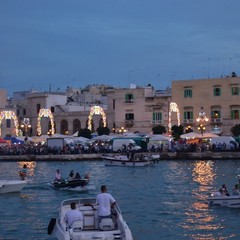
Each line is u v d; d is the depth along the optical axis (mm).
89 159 95438
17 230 32656
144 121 121812
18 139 108500
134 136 101312
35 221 35625
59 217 28078
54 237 30094
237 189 41531
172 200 44375
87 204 28641
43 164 87938
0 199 46719
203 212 38312
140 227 33250
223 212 38219
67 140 100562
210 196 42062
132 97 123250
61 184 53250
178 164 83125
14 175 68812
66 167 81000
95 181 60125
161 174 67188
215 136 97500
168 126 116375
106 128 115375
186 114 115812
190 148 93250
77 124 133625
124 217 36719
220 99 112500
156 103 120188
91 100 164000
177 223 34438
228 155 90688
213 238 30125
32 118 140250
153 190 51312
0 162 94188
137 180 60625
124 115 124062
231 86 111812
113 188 53438
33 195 49312
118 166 81375
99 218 26531
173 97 117125
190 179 60281
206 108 113750
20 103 143250
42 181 60844
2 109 137125
